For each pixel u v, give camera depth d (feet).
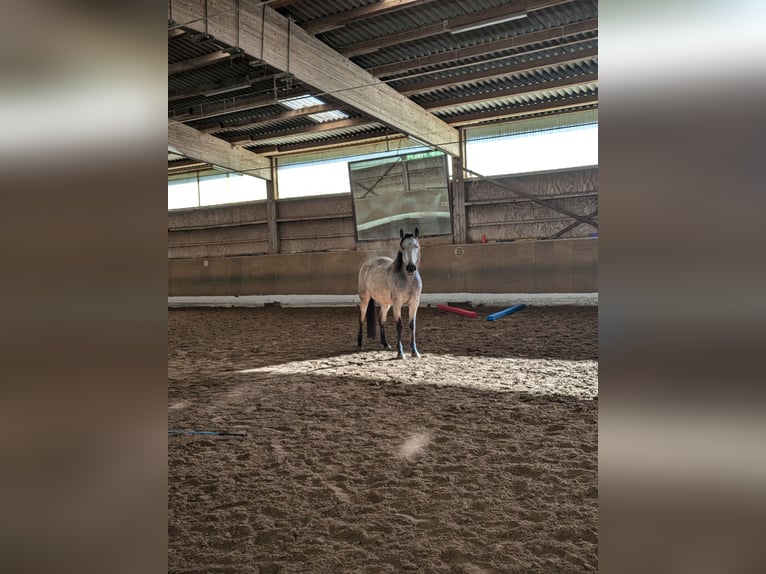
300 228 39.09
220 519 6.98
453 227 34.09
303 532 6.57
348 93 23.71
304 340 22.90
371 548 6.15
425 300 33.37
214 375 16.39
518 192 32.04
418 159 33.71
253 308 37.73
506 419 10.87
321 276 36.70
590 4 20.18
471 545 6.13
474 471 8.26
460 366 16.49
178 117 30.45
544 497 7.30
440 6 20.12
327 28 20.71
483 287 31.94
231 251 41.75
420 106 29.81
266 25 19.20
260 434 10.46
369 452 9.26
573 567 5.64
